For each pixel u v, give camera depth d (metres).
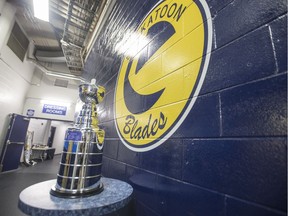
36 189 0.71
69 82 7.39
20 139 5.90
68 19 2.84
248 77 0.45
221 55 0.54
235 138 0.45
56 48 6.49
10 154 5.43
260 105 0.41
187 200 0.57
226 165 0.46
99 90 0.89
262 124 0.39
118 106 1.29
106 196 0.66
